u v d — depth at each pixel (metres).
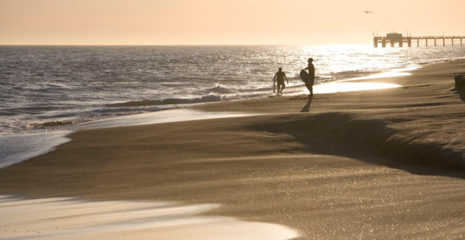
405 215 7.62
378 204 8.48
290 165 13.69
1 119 33.41
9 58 184.88
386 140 15.21
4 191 13.23
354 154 15.11
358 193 9.59
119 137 20.95
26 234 8.17
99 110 36.72
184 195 10.72
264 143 17.55
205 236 7.23
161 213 9.08
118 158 16.77
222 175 12.95
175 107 36.50
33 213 10.02
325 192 9.92
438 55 193.25
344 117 18.80
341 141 16.80
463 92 27.39
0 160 17.81
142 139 19.95
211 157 15.82
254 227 7.60
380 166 13.16
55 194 12.39
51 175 14.86
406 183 10.48
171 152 17.12
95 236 7.62
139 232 7.70
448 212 7.61
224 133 19.80
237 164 14.27
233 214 8.57
